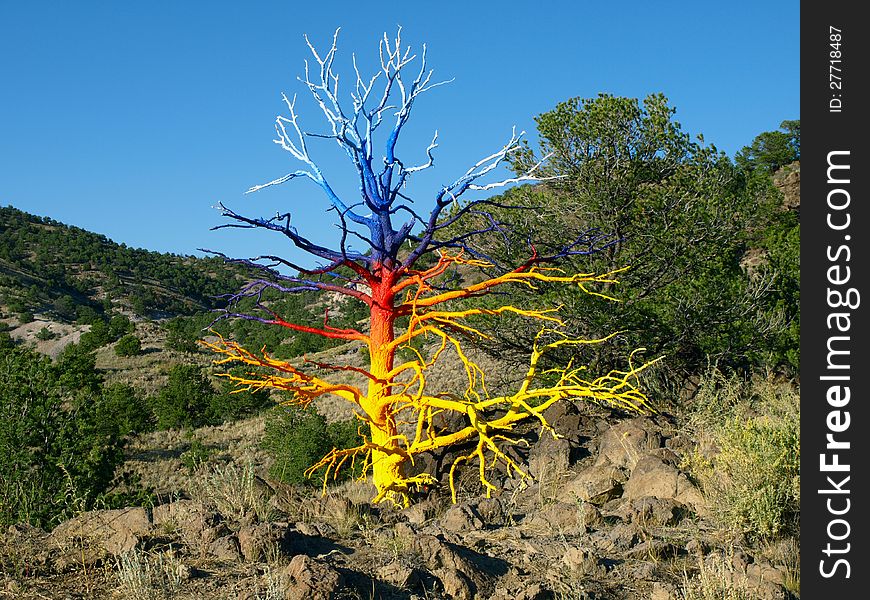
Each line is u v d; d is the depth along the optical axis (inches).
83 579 222.1
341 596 212.4
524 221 743.1
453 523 320.5
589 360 717.3
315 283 514.3
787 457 312.3
